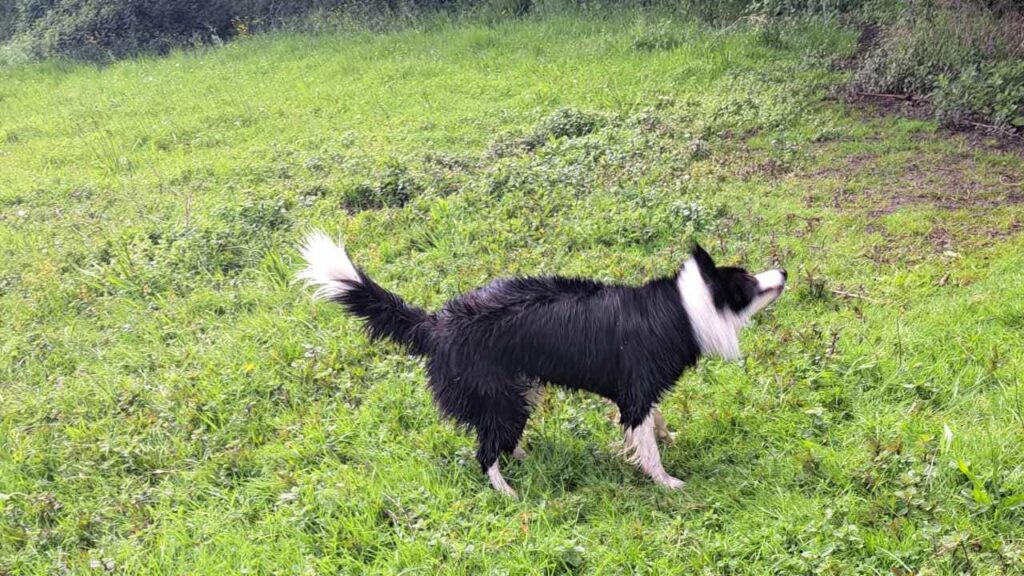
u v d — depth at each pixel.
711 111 4.95
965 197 3.83
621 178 4.05
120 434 2.69
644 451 2.30
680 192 3.93
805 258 3.31
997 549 1.94
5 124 6.66
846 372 2.60
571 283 2.33
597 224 3.59
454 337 2.25
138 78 7.59
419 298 3.21
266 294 3.41
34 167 5.50
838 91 5.33
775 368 2.65
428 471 2.38
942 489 2.12
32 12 9.52
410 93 6.10
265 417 2.69
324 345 3.00
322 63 7.23
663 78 5.70
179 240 3.79
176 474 2.50
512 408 2.28
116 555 2.21
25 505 2.42
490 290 2.32
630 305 2.27
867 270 3.22
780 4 6.66
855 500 2.13
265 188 4.45
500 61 6.54
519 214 3.77
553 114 4.99
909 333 2.77
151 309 3.44
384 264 3.55
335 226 3.85
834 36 6.20
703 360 2.72
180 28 9.06
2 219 4.51
